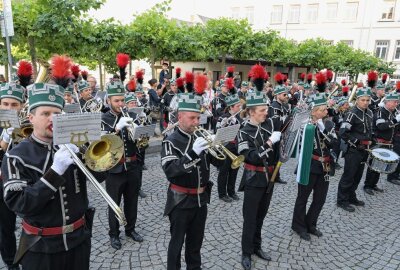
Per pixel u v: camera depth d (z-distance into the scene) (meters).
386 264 4.37
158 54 10.49
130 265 4.09
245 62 21.78
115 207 2.26
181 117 3.40
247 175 4.09
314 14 35.00
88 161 2.44
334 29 34.34
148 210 5.70
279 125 4.81
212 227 5.17
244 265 4.10
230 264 4.20
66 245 2.44
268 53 15.48
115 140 2.64
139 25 9.58
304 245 4.74
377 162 6.14
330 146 4.86
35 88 2.29
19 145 2.35
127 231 4.71
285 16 36.12
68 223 2.46
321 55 18.19
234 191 6.46
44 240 2.40
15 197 2.21
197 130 3.49
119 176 4.37
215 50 12.90
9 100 3.70
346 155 6.01
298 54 17.78
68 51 7.54
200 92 3.57
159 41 9.80
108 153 2.58
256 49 13.03
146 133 4.54
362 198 6.75
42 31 6.42
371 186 7.13
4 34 6.12
